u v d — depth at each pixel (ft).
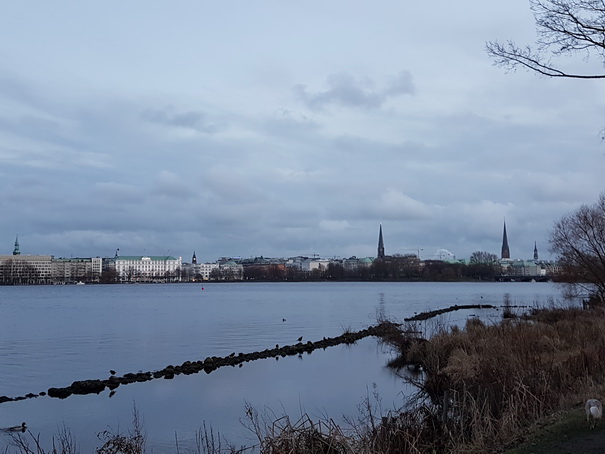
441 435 44.70
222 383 91.91
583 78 39.55
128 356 125.39
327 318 230.89
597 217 193.36
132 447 48.98
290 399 78.23
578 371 60.59
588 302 214.90
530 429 41.75
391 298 399.24
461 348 89.40
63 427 66.18
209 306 326.03
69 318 238.89
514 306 280.72
